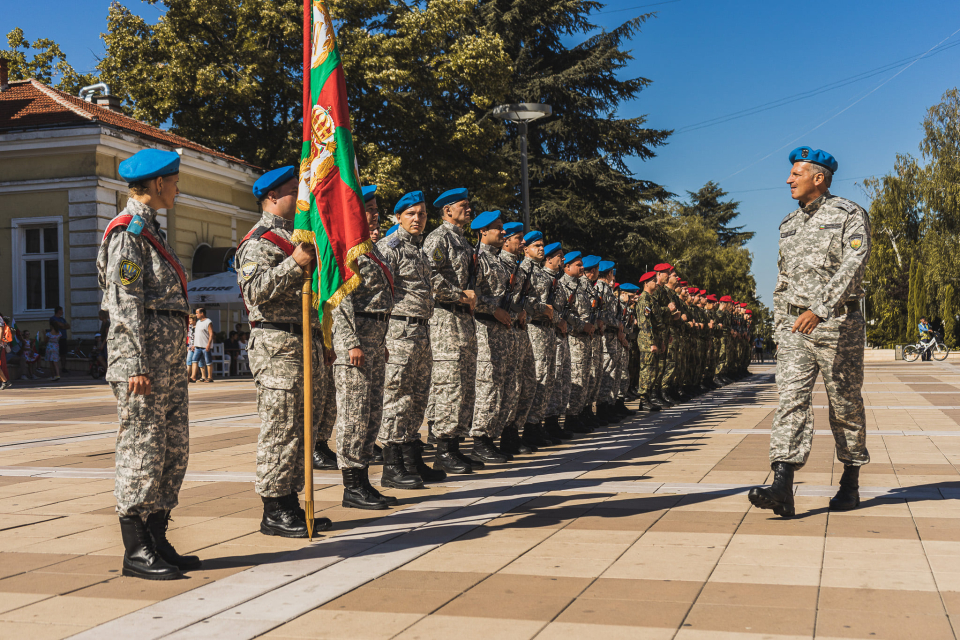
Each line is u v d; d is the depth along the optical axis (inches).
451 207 279.1
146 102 1122.0
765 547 166.9
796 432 194.7
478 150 1069.8
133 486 152.4
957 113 1550.2
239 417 468.8
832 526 183.9
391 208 1010.7
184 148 971.3
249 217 1128.2
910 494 217.3
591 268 427.2
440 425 277.1
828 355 195.2
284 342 184.1
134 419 153.7
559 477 255.6
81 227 887.7
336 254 182.7
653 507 206.7
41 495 236.5
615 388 433.1
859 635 118.3
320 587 145.0
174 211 975.6
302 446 189.6
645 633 120.3
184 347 163.6
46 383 826.8
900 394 571.5
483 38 1043.3
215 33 1097.4
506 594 139.7
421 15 1019.3
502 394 307.9
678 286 566.3
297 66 1110.4
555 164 1216.2
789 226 207.0
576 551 166.4
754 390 653.9
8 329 774.5
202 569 158.6
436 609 132.7
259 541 179.6
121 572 157.3
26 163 897.5
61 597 141.9
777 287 207.8
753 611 129.1
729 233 3068.4
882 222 1587.1
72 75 1430.9
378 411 223.1
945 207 1493.6
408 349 245.6
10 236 906.1
